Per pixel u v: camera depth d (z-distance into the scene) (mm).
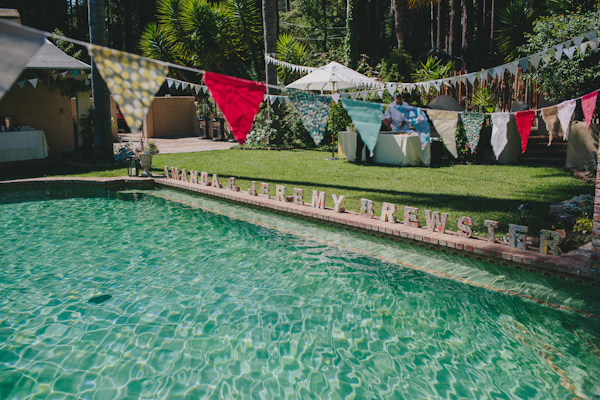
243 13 18656
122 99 2316
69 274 6000
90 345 4348
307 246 6859
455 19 24000
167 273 6004
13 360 4105
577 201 6848
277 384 3766
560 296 5055
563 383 3674
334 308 5012
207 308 5051
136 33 35688
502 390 3623
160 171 12023
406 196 8391
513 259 5473
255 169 11797
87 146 13719
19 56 1907
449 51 25516
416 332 4512
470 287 5387
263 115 16844
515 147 11617
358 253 6527
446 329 4547
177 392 3668
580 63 9203
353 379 3818
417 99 14617
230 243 7098
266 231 7574
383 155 12047
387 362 4043
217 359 4121
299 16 37625
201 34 18359
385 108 12328
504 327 4543
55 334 4543
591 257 4883
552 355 4059
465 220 6199
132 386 3748
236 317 4852
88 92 13617
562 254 5395
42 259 6531
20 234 7633
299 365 4023
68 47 17266
